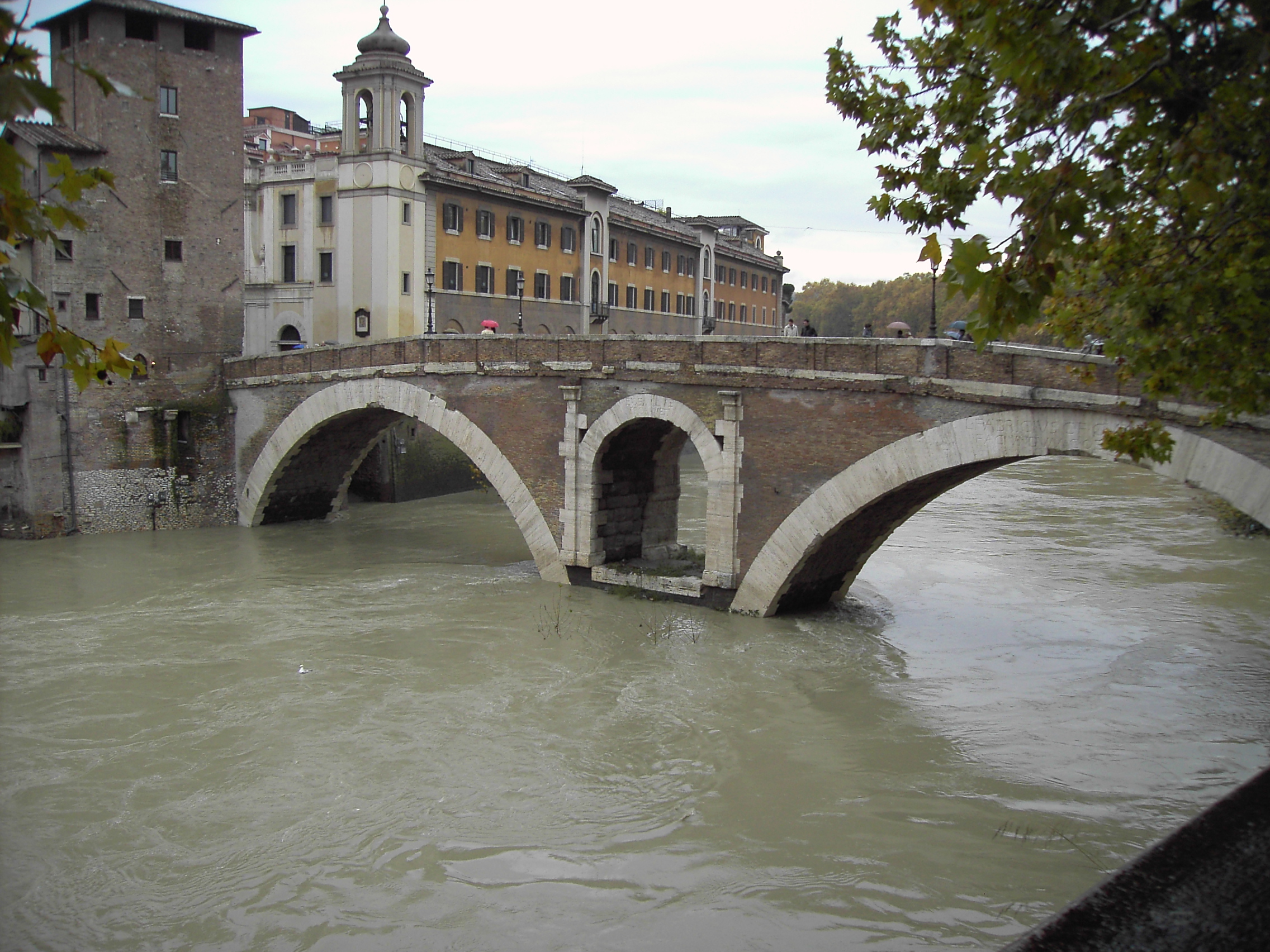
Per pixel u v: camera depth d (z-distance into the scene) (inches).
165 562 1286.9
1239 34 346.6
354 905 545.6
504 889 558.3
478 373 1212.5
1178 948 136.5
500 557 1330.0
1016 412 838.5
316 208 2033.7
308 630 999.6
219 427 1509.6
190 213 1507.1
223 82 1528.1
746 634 975.0
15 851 595.5
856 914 530.3
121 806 649.0
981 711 798.5
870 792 666.8
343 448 1536.7
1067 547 1396.4
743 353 995.3
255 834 616.1
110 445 1445.6
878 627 1005.2
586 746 737.6
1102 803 648.4
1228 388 573.0
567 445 1138.7
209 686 852.6
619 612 1045.8
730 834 614.9
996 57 417.4
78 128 1480.1
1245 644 959.6
